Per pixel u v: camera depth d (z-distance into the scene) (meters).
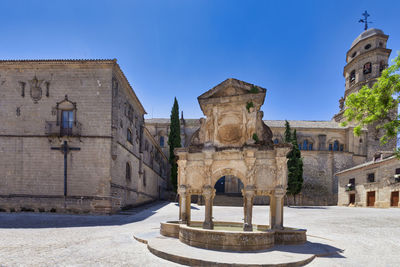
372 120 20.11
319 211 30.30
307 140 58.69
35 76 27.83
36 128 27.11
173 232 12.62
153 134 63.09
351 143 56.50
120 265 8.22
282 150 12.16
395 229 17.14
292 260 8.68
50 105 27.42
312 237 14.13
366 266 8.82
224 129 13.46
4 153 26.84
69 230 15.48
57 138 26.72
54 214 24.56
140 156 38.25
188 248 10.00
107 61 27.16
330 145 58.28
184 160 13.63
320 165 54.72
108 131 26.83
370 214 25.50
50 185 26.16
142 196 39.34
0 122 27.27
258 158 12.71
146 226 17.47
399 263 9.27
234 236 10.03
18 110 27.44
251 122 12.90
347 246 11.91
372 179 38.66
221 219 22.75
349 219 22.08
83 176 26.17
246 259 8.64
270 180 12.41
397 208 31.52
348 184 44.16
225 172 13.01
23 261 8.44
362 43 53.25
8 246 10.67
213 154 13.18
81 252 9.80
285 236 11.60
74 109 27.16
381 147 54.84
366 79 51.25
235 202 43.50
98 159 26.39
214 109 13.64
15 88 27.77
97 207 25.59
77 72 27.80
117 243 11.61
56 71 27.89
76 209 25.66
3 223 18.20
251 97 13.03
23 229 15.62
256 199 48.34
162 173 58.84
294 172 42.84
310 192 53.19
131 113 34.22
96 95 27.38
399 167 33.00
